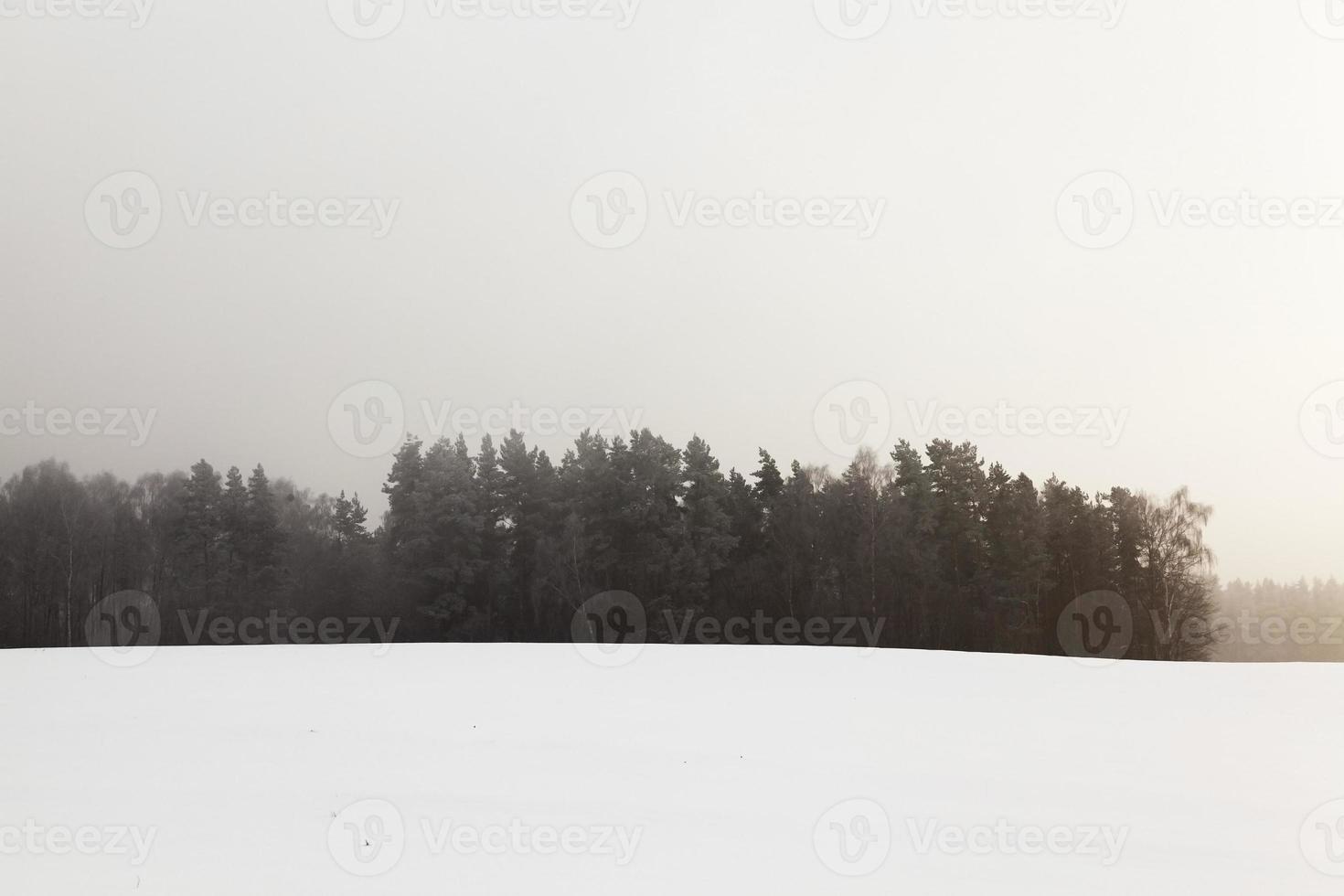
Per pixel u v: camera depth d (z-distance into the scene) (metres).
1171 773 6.95
